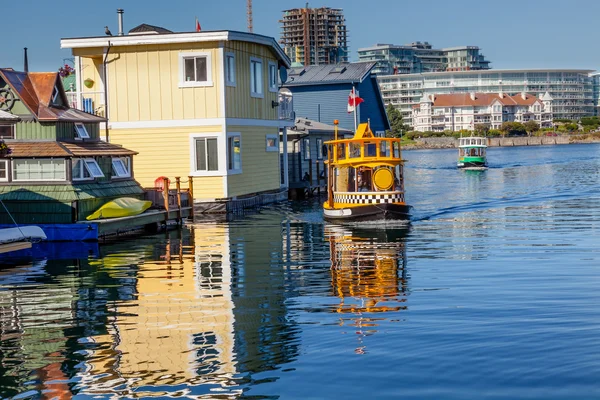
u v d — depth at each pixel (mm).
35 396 12008
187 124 38125
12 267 22438
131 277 20672
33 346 14367
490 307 16406
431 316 15758
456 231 29609
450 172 76375
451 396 11570
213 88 37875
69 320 16172
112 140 38844
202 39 37562
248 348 13922
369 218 32281
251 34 40062
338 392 11836
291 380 12336
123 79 38688
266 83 43688
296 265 22234
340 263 22469
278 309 16734
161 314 16484
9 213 26031
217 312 16562
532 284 18734
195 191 38094
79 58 39281
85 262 23156
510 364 12750
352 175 33156
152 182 38562
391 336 14398
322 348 13812
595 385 11812
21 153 27594
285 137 46938
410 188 54094
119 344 14352
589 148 156625
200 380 12453
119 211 28703
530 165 87938
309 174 50625
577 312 15797
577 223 31375
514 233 28656
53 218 27531
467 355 13219
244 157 40406
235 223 33219
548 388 11758
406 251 24641
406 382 12125
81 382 12508
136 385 12320
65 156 27375
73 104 39781
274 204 42844
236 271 21391
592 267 20875
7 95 28422
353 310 16469
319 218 34844
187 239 28109
